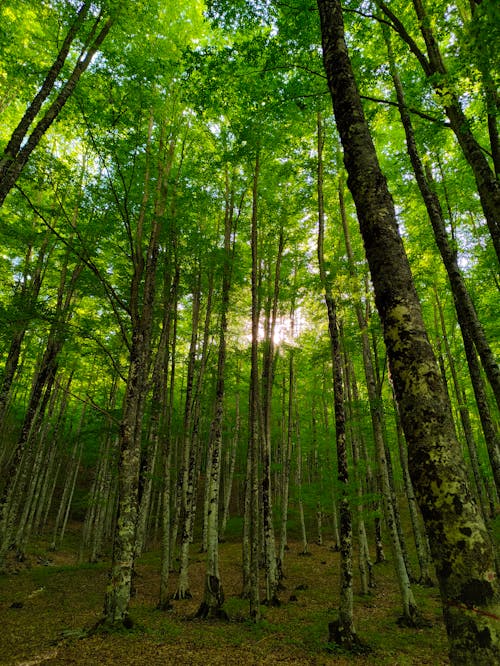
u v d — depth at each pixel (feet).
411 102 28.96
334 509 66.49
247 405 90.22
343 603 26.50
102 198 38.06
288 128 35.99
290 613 33.32
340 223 52.44
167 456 39.17
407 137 27.89
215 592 32.07
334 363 30.78
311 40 25.27
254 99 29.43
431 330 59.93
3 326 32.53
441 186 39.81
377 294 10.17
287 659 23.52
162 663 21.85
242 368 83.97
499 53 15.58
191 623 29.76
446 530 7.26
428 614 32.99
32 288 44.93
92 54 28.71
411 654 24.58
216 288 49.93
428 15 22.27
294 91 28.40
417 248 44.29
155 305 46.34
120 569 27.45
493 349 53.01
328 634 27.48
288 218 47.91
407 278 9.93
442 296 53.88
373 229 10.59
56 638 25.68
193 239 40.04
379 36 29.37
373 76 28.40
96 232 37.60
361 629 29.27
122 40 36.14
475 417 65.67
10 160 23.34
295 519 87.97
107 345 52.49
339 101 12.56
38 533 84.38
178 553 62.23
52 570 50.37
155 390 44.27
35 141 24.72
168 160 42.75
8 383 43.42
